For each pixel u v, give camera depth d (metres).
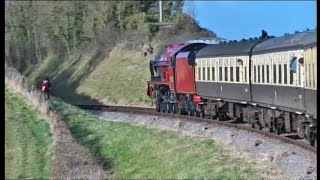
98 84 73.38
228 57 33.53
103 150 34.38
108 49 81.94
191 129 33.94
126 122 43.38
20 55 101.00
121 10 86.31
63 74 85.31
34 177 29.42
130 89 66.81
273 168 21.34
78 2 93.38
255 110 30.70
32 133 38.53
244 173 21.59
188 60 39.41
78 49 90.12
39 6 99.75
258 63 29.53
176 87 41.97
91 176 26.23
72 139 33.69
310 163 19.88
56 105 50.00
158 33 77.75
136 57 74.25
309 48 21.58
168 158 28.88
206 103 37.53
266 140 25.59
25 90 52.16
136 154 32.12
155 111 45.66
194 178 23.61
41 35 98.62
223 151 26.38
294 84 24.11
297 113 24.12
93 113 52.50
